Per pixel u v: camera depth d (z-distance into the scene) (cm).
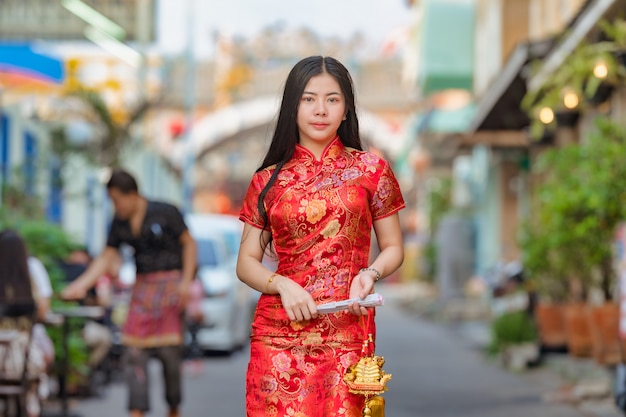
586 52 1984
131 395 1438
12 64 2458
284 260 747
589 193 2062
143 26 2481
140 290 1454
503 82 2934
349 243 741
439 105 5144
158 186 5272
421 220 7275
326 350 737
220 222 3262
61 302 1859
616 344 1894
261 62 9375
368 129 840
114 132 3531
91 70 3644
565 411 1756
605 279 2247
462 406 1841
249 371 755
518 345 2462
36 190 3114
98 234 3841
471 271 4853
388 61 8544
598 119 2139
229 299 2756
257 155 10581
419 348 3117
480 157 5441
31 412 1495
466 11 5144
